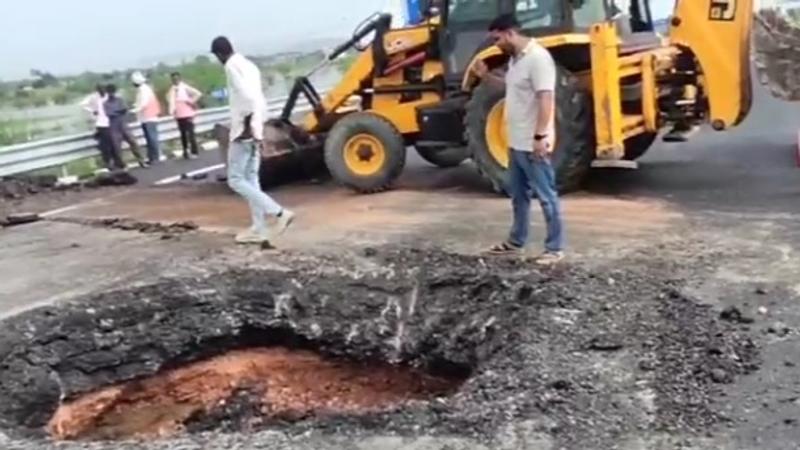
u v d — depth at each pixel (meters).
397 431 4.86
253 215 8.59
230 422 6.07
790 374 5.23
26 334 6.66
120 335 6.95
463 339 6.75
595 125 9.77
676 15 9.88
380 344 7.00
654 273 7.05
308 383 6.77
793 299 6.38
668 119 10.05
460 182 11.47
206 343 7.13
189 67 17.98
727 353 5.52
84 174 14.09
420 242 8.34
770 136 13.83
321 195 11.19
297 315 7.20
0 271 8.39
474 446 4.62
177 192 12.12
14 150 13.36
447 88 10.87
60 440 5.48
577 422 4.80
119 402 6.60
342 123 11.14
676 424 4.73
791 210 8.93
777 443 4.50
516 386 5.30
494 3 10.43
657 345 5.71
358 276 7.39
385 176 11.00
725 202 9.45
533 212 9.26
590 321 6.13
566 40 9.80
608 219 8.85
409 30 11.16
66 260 8.62
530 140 7.34
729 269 7.11
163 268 8.01
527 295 6.76
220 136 12.46
